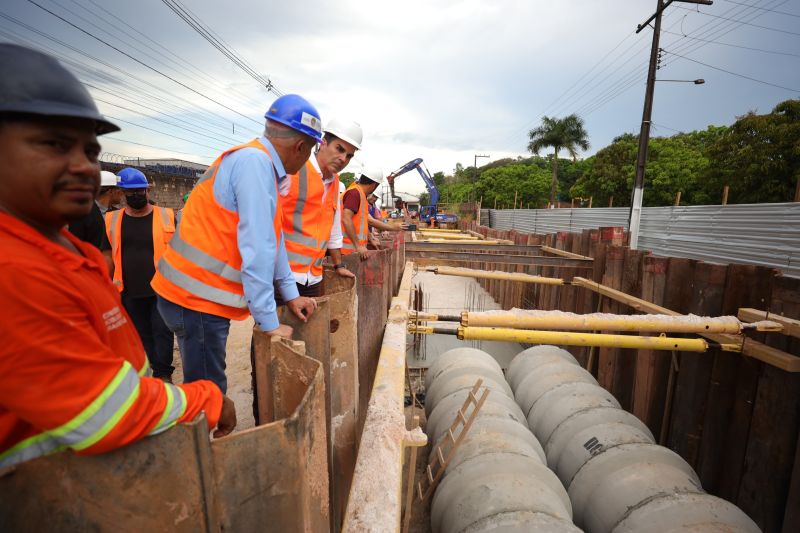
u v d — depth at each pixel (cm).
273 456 98
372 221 743
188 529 90
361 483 170
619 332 682
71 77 78
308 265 292
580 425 476
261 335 171
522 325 445
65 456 77
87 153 82
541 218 2259
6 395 71
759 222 771
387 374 282
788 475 421
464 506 335
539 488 337
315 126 207
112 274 376
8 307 68
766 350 426
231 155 194
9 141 73
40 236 77
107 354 79
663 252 1091
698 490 361
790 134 1700
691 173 2589
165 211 421
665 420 582
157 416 81
